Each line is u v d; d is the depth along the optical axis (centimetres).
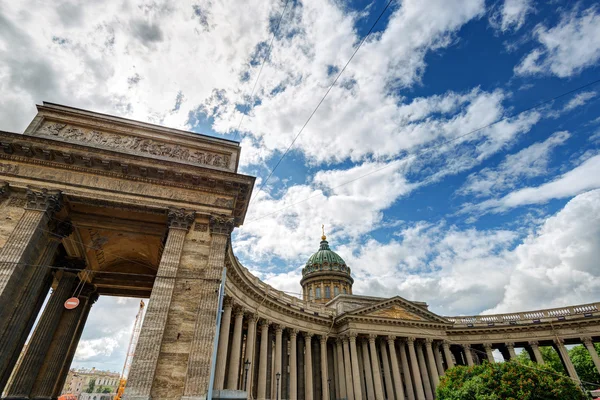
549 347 7381
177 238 2238
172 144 2723
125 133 2636
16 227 1986
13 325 1914
